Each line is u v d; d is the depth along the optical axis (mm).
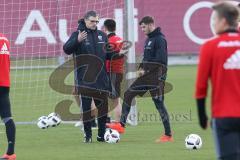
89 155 39094
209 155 38688
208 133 48500
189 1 107125
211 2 107312
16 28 80438
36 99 69062
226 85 23703
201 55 23844
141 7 104312
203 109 23703
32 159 38031
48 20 81688
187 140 41188
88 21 42719
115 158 37875
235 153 23328
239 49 23672
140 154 39281
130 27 53094
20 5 80438
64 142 44875
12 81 78375
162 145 42938
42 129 51750
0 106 36938
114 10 66500
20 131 50812
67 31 77000
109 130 44562
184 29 107562
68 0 74125
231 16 23969
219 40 23797
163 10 106250
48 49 81688
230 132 23625
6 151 39594
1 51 36156
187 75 94500
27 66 80750
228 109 23500
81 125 52594
